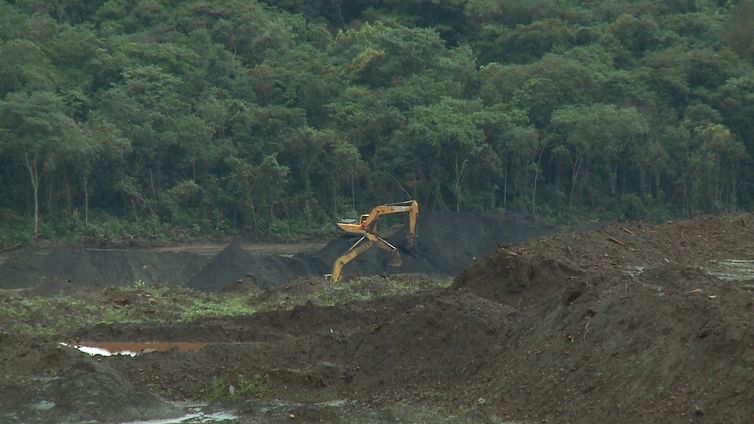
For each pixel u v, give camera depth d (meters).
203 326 105.56
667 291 70.94
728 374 57.47
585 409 61.75
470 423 63.81
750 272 107.81
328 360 81.25
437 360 75.12
